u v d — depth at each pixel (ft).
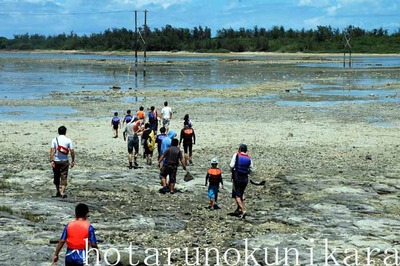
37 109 145.89
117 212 49.42
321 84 234.17
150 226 45.01
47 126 112.68
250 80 256.32
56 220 45.19
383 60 492.95
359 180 63.82
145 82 244.22
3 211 46.88
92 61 471.21
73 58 553.64
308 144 93.86
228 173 69.62
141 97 177.88
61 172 54.08
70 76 285.84
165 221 46.70
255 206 53.31
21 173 66.54
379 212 49.47
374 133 106.32
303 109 146.82
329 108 149.18
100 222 45.50
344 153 85.20
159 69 351.05
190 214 49.67
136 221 46.24
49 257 34.83
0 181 60.59
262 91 199.62
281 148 89.66
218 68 362.94
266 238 41.29
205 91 196.85
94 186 59.47
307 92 198.18
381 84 232.53
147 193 58.13
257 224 46.42
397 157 81.97
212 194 52.16
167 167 57.88
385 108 148.87
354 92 198.39
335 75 292.40
